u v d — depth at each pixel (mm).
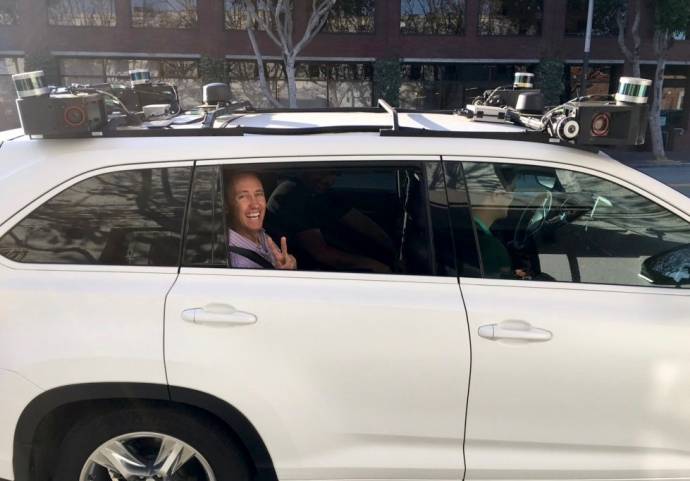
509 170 2238
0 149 2264
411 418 2088
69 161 2164
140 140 2229
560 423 2092
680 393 2088
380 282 2133
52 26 20375
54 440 2225
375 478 2121
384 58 21547
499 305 2082
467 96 22469
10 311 2047
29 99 2143
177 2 20766
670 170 17797
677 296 2156
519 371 2055
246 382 2025
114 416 2100
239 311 2039
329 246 2234
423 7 21516
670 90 23141
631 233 2301
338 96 22109
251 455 2100
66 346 2016
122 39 20703
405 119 2885
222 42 21016
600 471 2123
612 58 22219
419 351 2049
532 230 2312
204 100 3381
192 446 2119
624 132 2191
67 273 2105
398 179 2277
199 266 2135
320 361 2045
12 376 2021
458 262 2160
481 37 21797
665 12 18109
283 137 2258
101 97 2287
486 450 2121
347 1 21219
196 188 2160
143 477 2131
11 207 2119
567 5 21734
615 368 2059
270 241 2248
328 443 2096
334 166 2201
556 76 21578
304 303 2057
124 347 2014
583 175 2244
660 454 2135
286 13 18281
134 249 2146
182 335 2021
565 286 2168
